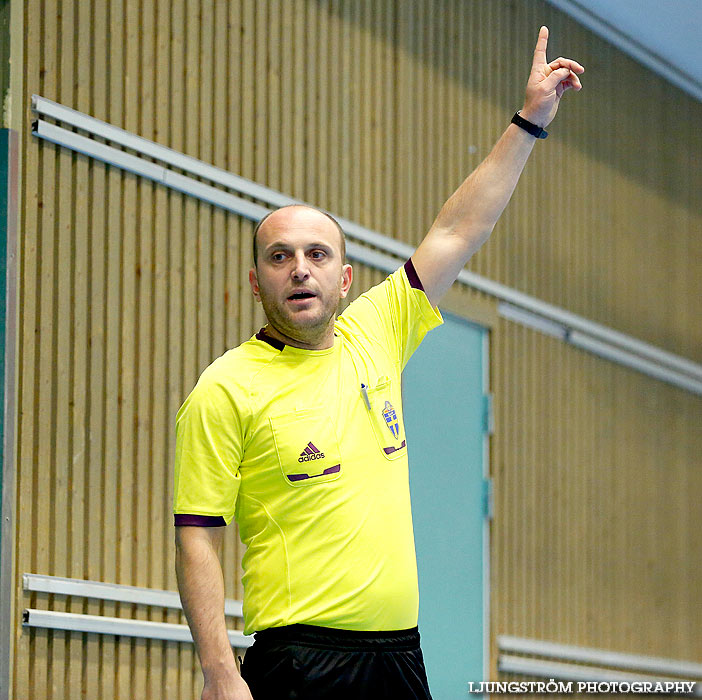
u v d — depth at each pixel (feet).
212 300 48.52
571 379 70.28
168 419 45.96
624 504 73.61
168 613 44.93
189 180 47.47
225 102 50.06
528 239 67.82
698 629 79.10
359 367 23.18
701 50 77.66
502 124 66.44
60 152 42.80
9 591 39.09
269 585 21.75
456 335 62.64
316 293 22.38
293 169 53.21
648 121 78.79
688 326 81.20
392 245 58.13
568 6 71.10
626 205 75.97
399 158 59.36
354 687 21.38
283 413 22.02
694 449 80.84
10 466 39.65
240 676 21.91
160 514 45.16
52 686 40.29
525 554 65.31
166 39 47.57
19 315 40.88
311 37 54.75
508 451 64.90
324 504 21.77
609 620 71.26
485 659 61.98
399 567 22.06
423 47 61.57
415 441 59.36
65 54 43.42
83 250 43.27
